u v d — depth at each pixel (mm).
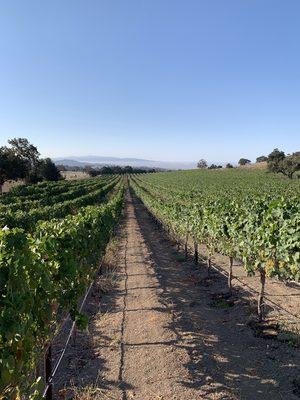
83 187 53312
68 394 5492
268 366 6129
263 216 8297
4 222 12086
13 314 3762
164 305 9156
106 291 10523
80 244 7930
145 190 59000
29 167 84812
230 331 7645
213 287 10797
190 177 83438
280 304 8766
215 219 10711
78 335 7551
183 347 6801
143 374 5926
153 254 16281
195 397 5270
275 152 78688
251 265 8625
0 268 3785
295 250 7082
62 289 6168
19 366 3965
